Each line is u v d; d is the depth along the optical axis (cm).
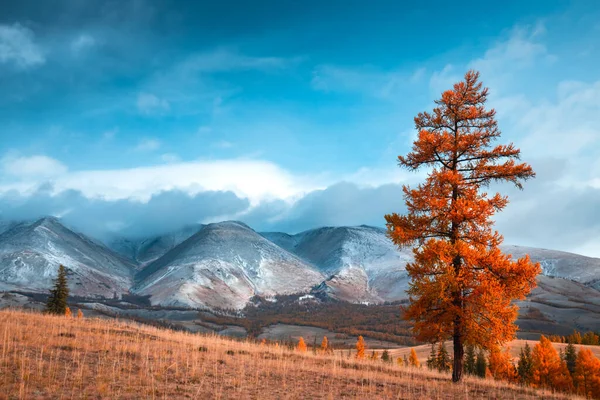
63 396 877
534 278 1482
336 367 1655
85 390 941
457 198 1642
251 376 1289
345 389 1265
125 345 1462
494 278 1509
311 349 2370
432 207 1600
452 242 1625
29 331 1534
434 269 1557
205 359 1461
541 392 1588
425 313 1588
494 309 1490
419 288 1548
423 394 1301
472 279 1534
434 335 1570
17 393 865
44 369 1063
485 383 1642
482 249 1519
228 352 1725
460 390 1427
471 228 1600
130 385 1020
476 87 1734
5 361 1073
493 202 1580
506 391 1505
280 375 1366
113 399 904
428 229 1644
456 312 1521
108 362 1220
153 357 1373
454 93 1733
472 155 1708
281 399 1072
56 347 1330
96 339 1551
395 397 1227
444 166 1736
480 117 1716
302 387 1237
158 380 1100
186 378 1156
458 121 1734
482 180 1692
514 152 1636
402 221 1683
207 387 1097
